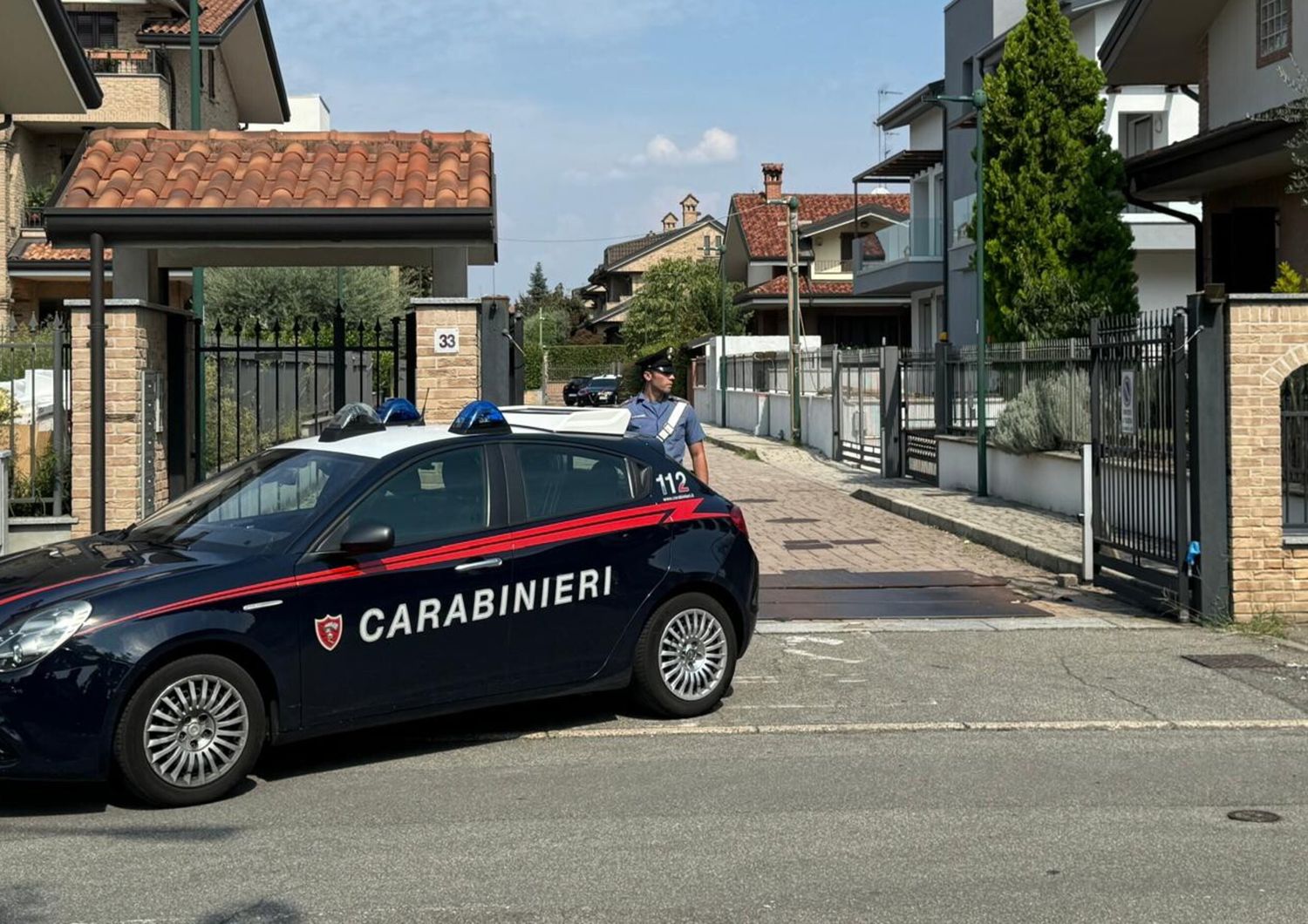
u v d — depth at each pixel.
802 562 14.50
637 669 7.89
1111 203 20.92
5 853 5.75
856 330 54.25
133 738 6.26
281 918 4.95
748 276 60.50
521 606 7.39
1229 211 20.45
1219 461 10.83
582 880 5.33
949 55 37.25
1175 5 20.47
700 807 6.33
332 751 7.50
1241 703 8.44
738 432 40.62
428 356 11.86
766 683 8.98
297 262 13.11
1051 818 6.14
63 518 11.89
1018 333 20.91
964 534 16.39
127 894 5.21
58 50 16.31
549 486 7.69
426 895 5.17
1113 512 12.41
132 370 11.72
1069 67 20.88
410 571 7.04
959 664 9.55
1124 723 7.94
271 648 6.60
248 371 20.28
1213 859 5.55
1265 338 10.74
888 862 5.52
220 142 12.58
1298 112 15.11
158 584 6.44
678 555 7.97
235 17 36.59
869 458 26.92
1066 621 11.09
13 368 12.56
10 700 6.05
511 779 6.88
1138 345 11.79
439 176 12.09
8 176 33.53
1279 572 10.84
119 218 11.27
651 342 63.75
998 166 21.14
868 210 54.97
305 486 7.28
